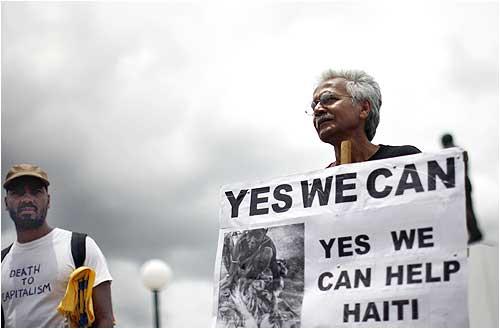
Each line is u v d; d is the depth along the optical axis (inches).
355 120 195.3
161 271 326.6
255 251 188.5
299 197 187.9
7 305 208.2
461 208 172.1
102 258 207.9
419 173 177.3
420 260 172.4
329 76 199.2
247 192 193.8
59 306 196.4
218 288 190.4
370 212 179.5
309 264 182.2
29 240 209.8
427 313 169.0
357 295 175.6
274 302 183.3
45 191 212.7
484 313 192.2
